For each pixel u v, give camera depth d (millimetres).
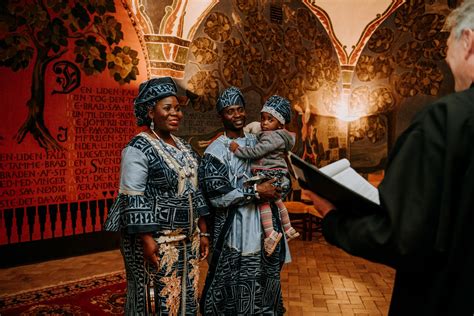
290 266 5699
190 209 2553
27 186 5781
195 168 2658
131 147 2436
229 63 8062
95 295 4359
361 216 1163
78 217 6250
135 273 2490
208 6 7172
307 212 7242
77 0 6117
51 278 5016
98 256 6137
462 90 1186
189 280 2596
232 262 2928
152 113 2531
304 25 9648
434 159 1019
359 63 10742
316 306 4207
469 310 988
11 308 3965
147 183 2453
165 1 6672
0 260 5547
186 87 7363
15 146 5676
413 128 1094
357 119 10906
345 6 9898
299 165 1289
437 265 1059
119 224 2455
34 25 5754
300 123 9539
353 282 5000
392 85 10742
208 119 7734
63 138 6078
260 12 8648
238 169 3012
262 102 8734
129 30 6668
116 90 6590
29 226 5801
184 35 7160
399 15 10484
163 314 2424
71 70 6121
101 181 6469
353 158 10977
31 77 5766
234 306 2924
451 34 1214
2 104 5562
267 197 2908
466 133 1012
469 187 1000
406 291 1153
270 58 8883
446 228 1004
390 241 1016
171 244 2471
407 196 1025
